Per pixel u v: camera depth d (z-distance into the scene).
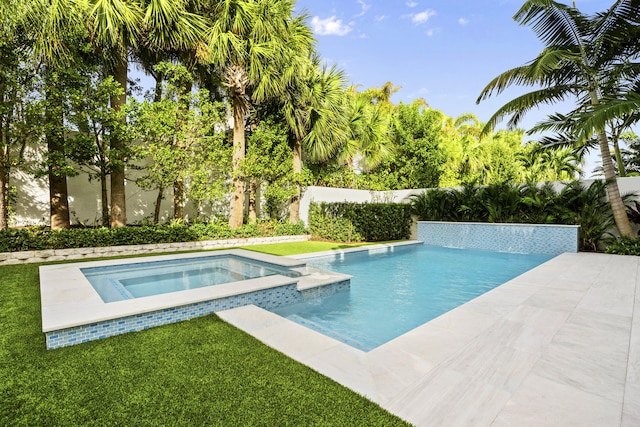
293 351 2.61
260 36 8.59
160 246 8.00
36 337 2.88
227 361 2.43
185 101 8.37
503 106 8.55
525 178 18.72
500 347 2.65
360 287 5.79
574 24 7.58
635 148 11.71
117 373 2.26
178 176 8.17
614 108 5.97
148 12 7.07
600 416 1.77
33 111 6.15
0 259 6.02
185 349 2.65
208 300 3.62
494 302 3.88
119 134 7.28
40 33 5.82
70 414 1.81
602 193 8.39
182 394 2.00
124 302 3.37
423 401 1.92
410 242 10.73
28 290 4.38
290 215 11.56
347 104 12.02
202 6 8.36
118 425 1.72
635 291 4.36
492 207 10.10
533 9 7.70
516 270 7.18
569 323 3.18
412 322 4.11
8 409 1.85
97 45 7.19
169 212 10.16
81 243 6.95
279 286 4.42
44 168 7.26
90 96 7.02
